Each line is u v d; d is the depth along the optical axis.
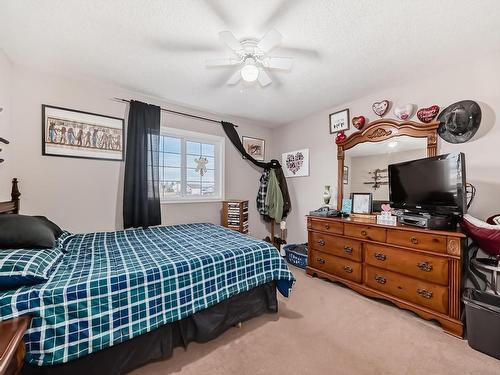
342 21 1.51
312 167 3.46
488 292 1.68
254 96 2.79
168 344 1.44
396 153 2.47
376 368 1.38
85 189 2.48
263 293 1.95
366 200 2.64
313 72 2.20
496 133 1.86
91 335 1.14
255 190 3.96
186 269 1.49
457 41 1.71
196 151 3.41
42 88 2.25
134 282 1.29
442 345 1.57
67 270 1.33
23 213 2.17
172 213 3.11
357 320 1.88
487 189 1.90
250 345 1.59
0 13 1.45
